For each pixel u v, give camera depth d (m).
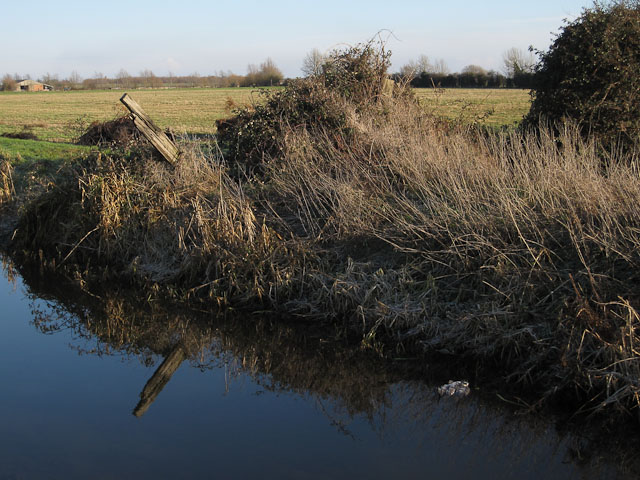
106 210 9.20
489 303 6.11
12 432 4.79
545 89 10.28
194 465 4.34
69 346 6.74
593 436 4.66
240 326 7.09
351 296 6.82
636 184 6.75
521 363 5.55
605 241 6.01
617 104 9.38
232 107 11.96
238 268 7.71
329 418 5.09
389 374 5.85
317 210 8.37
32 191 11.54
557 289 5.88
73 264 9.22
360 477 4.19
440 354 6.04
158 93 88.88
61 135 26.81
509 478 4.17
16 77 147.25
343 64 11.41
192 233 8.57
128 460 4.39
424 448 4.58
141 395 5.52
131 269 8.59
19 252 10.09
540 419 4.91
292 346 6.54
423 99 12.58
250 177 9.99
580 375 5.08
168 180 9.45
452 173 8.03
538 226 6.79
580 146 8.27
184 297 7.79
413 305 6.52
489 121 21.20
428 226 7.25
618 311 5.45
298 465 4.35
